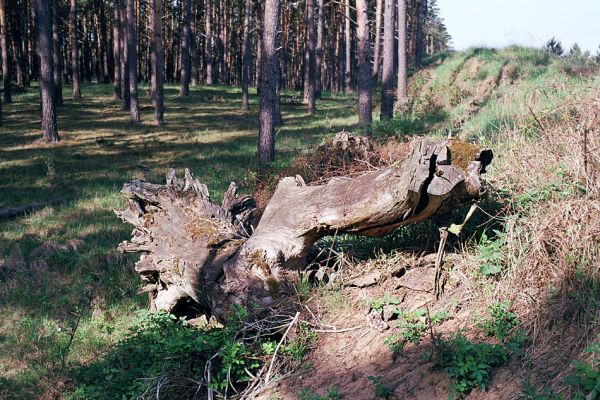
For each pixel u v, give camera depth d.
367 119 19.33
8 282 9.66
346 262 6.01
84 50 54.47
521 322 4.24
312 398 4.54
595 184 4.83
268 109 15.71
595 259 4.23
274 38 15.61
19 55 48.72
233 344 5.18
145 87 46.72
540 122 6.60
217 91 44.53
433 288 5.06
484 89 22.91
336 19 52.34
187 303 6.97
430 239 5.77
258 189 12.28
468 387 3.92
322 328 5.39
